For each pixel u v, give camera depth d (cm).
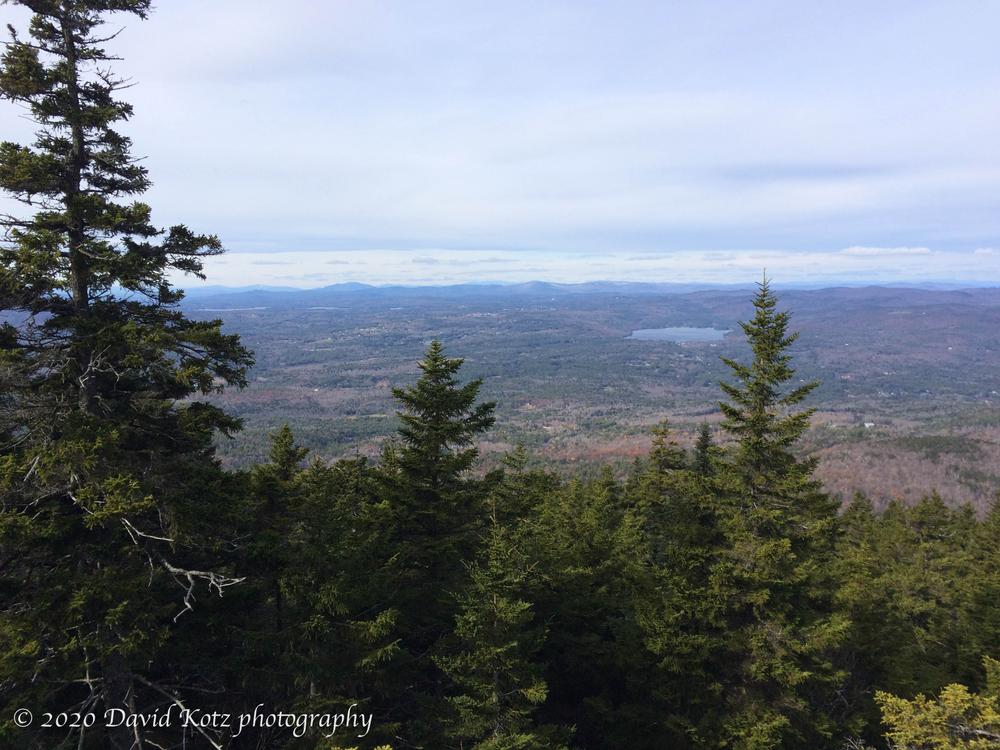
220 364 1305
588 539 2288
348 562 1388
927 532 4191
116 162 1287
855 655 2066
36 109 1156
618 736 1816
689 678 1664
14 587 1119
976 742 1074
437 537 1819
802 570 1622
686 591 1697
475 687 1416
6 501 1109
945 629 2533
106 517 1041
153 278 1235
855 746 1598
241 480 1405
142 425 1269
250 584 1389
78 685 1307
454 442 1906
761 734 1472
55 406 1154
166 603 1286
